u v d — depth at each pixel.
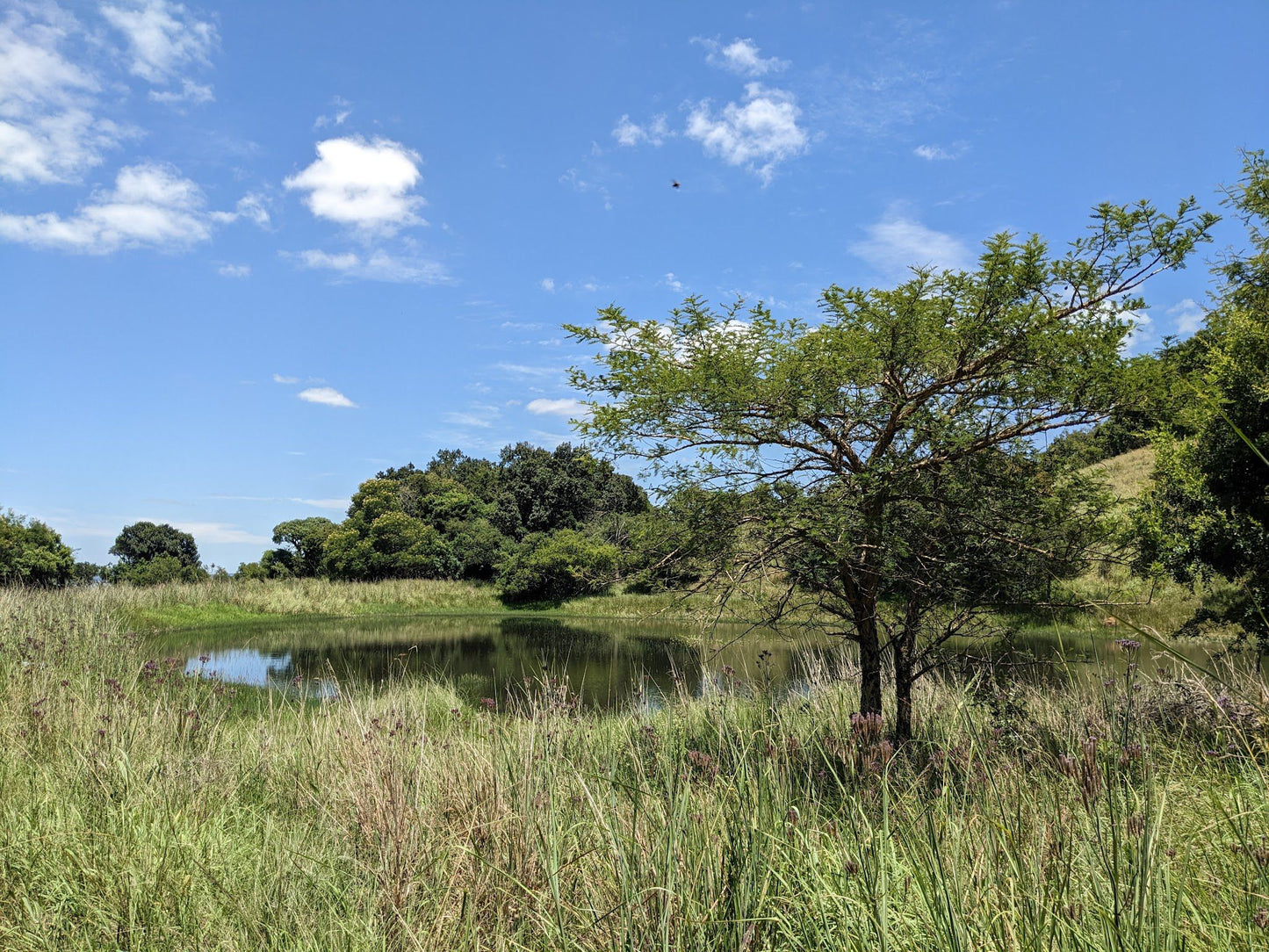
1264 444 5.35
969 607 5.35
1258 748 2.86
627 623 26.06
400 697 8.72
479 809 3.51
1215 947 1.88
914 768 3.39
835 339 5.25
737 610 5.95
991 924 1.97
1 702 6.76
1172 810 2.59
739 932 2.22
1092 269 4.83
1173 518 5.88
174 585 26.20
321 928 2.88
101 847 3.43
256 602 27.44
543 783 3.43
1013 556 5.37
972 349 5.12
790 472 5.62
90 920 2.95
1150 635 2.30
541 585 32.12
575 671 13.95
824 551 5.33
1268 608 5.58
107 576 44.03
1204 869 2.29
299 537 45.25
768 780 2.77
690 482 5.67
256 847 3.74
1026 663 5.16
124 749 4.77
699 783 3.05
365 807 3.86
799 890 2.37
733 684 5.91
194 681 8.28
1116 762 2.37
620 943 2.27
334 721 6.50
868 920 2.10
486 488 52.75
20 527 30.59
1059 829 2.23
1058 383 4.79
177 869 3.36
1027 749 3.29
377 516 40.44
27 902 2.93
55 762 4.88
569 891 2.77
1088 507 5.53
